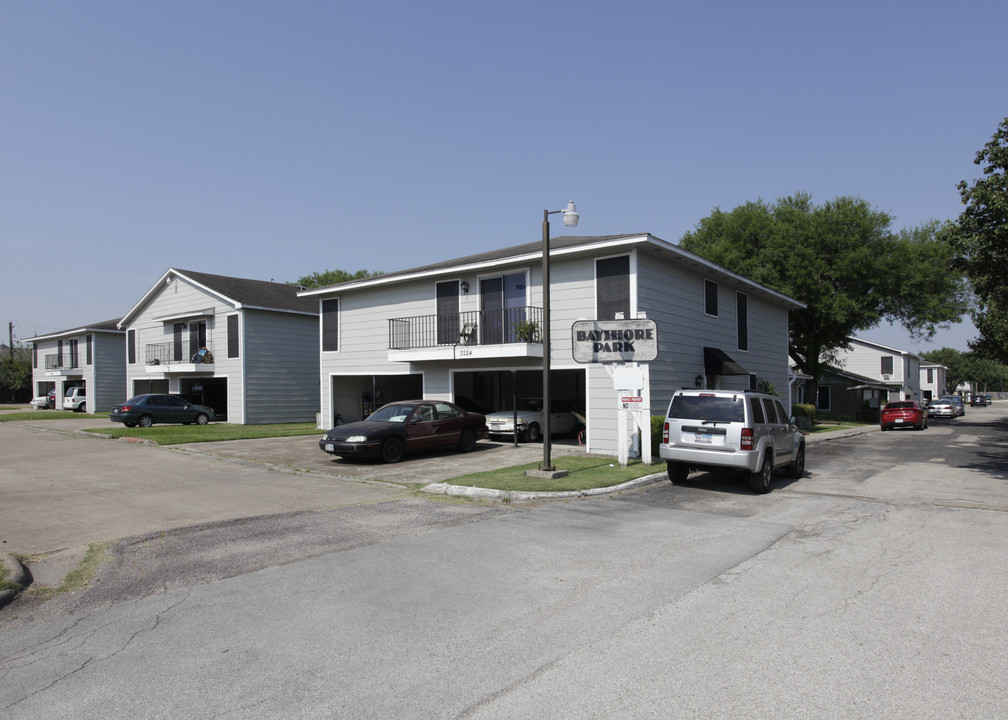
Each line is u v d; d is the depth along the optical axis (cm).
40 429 2583
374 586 615
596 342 1455
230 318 2961
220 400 3288
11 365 5869
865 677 416
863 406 4147
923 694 393
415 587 612
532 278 1869
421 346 2123
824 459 1800
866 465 1645
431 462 1553
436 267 2108
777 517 946
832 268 3534
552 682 412
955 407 4675
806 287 3538
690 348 1945
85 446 1945
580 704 383
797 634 491
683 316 1908
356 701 390
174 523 905
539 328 1817
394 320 2141
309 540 802
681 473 1248
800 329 3841
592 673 425
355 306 2383
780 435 1264
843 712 371
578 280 1770
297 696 398
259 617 537
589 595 586
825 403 5353
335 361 2445
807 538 809
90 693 405
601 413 1692
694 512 985
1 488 1214
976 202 1323
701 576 643
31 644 488
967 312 3597
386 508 1012
